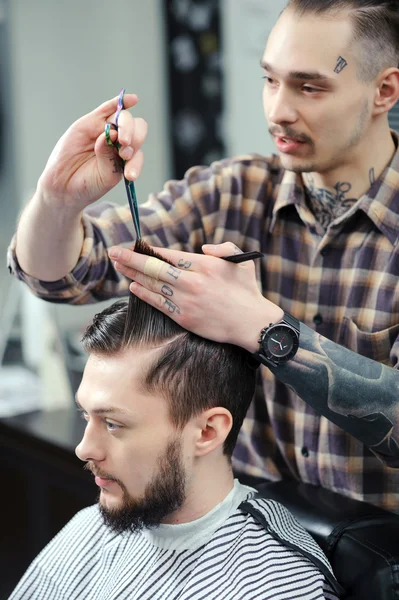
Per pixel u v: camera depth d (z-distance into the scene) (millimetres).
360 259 1182
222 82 3324
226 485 1023
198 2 3326
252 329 956
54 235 1083
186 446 964
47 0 3490
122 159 983
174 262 937
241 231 1284
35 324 2842
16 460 1812
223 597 943
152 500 962
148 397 939
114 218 1233
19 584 1162
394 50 1086
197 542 1008
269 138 3092
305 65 1032
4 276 3609
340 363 1003
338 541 1026
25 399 2672
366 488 1196
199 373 951
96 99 3646
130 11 3518
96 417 960
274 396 1248
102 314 997
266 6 3010
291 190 1229
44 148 3629
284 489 1164
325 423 1203
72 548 1146
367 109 1091
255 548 976
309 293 1229
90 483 1599
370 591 973
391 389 1012
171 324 958
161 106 3557
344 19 1033
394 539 1010
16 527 1848
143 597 1016
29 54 3512
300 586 941
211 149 3449
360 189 1168
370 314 1170
